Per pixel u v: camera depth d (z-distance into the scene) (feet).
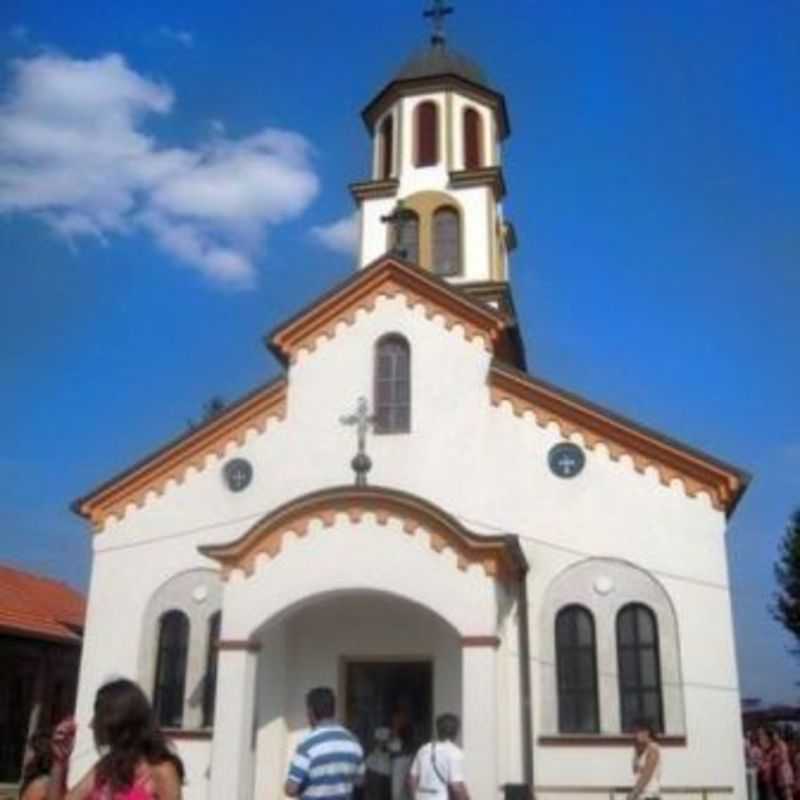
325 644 61.67
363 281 67.46
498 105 89.97
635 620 58.70
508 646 57.98
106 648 64.64
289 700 61.00
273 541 55.72
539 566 60.18
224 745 52.49
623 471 60.90
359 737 59.88
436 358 65.46
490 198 83.05
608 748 56.13
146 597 65.10
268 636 60.64
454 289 66.18
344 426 65.16
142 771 18.72
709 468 59.36
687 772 55.16
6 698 82.33
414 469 63.26
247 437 66.44
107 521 67.26
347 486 55.36
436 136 86.22
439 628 60.49
